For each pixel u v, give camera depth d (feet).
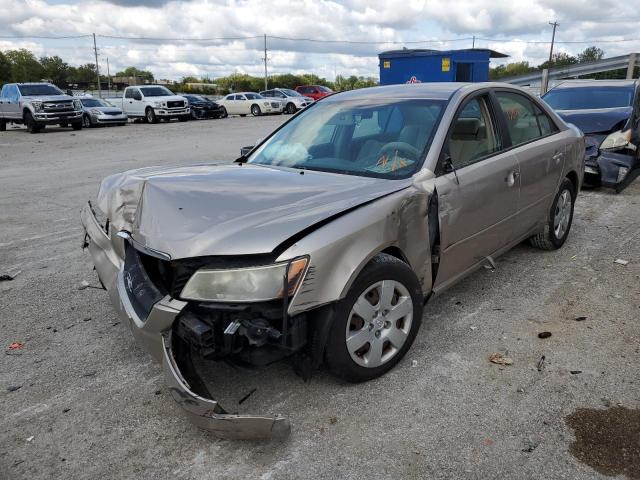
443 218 11.16
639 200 25.02
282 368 10.81
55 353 11.71
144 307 8.98
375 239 9.45
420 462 8.20
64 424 9.32
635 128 26.43
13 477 8.12
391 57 74.49
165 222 9.23
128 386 10.43
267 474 8.06
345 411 9.44
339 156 12.49
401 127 12.35
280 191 10.23
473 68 71.67
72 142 61.52
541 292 14.35
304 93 126.82
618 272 15.67
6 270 16.83
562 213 17.33
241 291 8.33
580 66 114.01
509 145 13.87
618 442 8.50
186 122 95.86
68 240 19.97
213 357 8.68
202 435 8.97
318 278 8.65
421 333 12.22
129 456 8.52
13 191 30.17
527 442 8.57
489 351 11.37
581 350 11.32
